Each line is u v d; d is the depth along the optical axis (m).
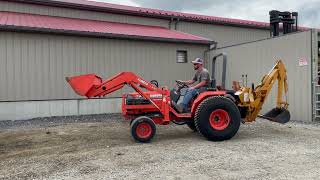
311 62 9.67
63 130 8.79
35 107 11.15
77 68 11.88
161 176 4.81
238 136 7.67
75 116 11.52
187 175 4.83
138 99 7.33
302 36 9.95
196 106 7.28
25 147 6.89
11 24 10.69
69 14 15.26
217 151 6.20
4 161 5.79
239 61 12.63
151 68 13.30
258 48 11.69
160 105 7.28
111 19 16.20
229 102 7.23
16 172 5.12
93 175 4.91
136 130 7.02
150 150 6.34
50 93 11.40
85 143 7.15
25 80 10.98
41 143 7.24
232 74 13.03
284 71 8.11
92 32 11.85
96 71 12.23
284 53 10.59
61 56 11.58
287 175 4.77
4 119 10.69
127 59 12.81
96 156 5.97
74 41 11.80
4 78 10.68
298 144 6.72
